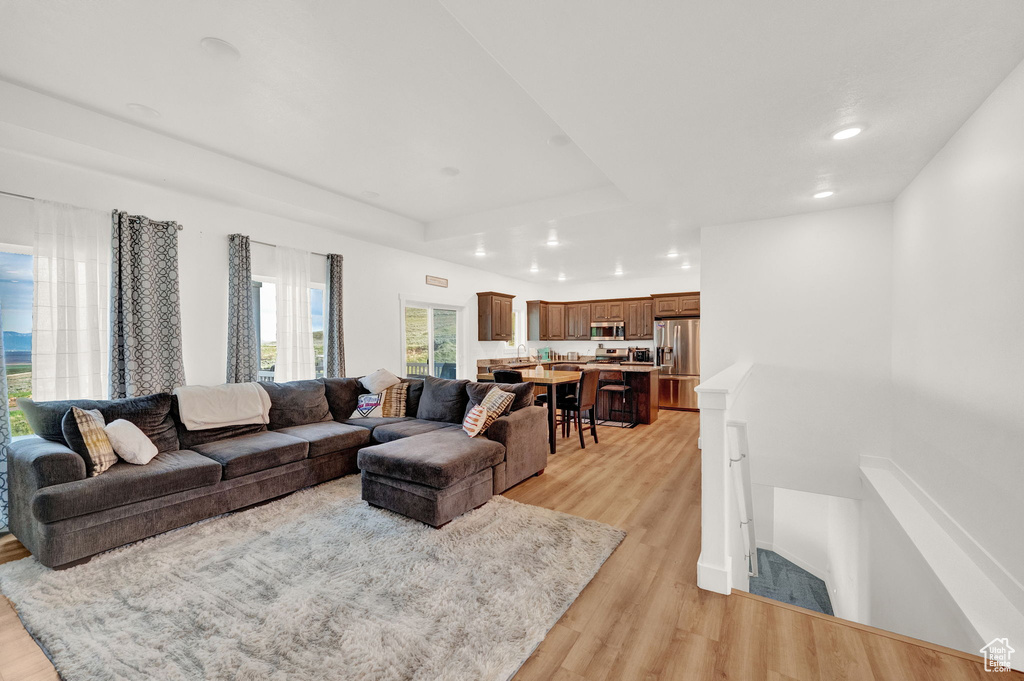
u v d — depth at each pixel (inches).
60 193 117.7
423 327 261.7
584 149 99.7
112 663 63.4
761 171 113.3
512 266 288.5
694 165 109.0
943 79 72.9
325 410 167.5
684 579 87.4
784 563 211.3
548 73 71.6
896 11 57.2
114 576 85.9
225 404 136.8
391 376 186.4
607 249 229.0
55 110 100.3
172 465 106.3
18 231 111.9
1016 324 70.4
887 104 80.9
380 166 140.0
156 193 137.0
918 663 63.1
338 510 119.3
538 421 154.2
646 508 124.1
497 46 64.8
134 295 130.0
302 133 117.5
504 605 76.9
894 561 107.9
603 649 67.4
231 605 76.9
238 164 136.2
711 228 171.0
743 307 163.8
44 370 114.0
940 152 100.0
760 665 63.6
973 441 84.4
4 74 91.0
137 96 99.7
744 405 161.9
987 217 79.4
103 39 79.8
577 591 81.4
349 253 203.3
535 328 363.3
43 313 113.9
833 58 67.4
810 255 152.6
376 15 73.2
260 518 113.5
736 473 108.9
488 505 123.9
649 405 249.1
